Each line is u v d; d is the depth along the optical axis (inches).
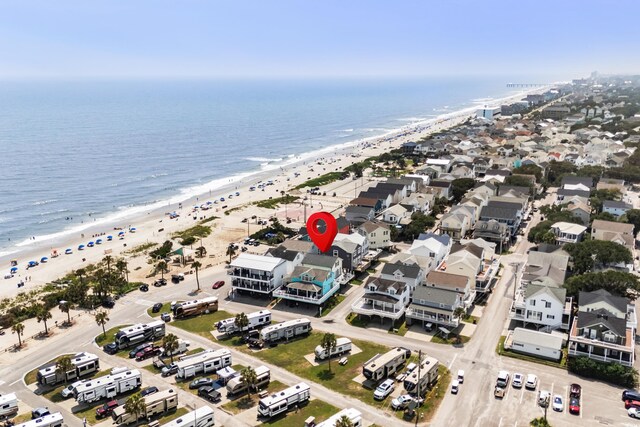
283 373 3122.5
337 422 2361.0
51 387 3014.3
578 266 4298.7
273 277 4212.6
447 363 3206.2
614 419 2632.9
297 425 2608.3
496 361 3228.3
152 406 2674.7
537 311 3550.7
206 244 5876.0
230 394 2883.9
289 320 3848.4
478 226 5482.3
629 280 3705.7
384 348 3405.5
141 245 5979.3
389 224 5856.3
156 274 4936.0
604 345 3065.9
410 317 3708.2
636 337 3464.6
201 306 3986.2
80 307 4190.5
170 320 3890.3
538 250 4687.5
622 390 2906.0
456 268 4153.5
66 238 6486.2
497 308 3986.2
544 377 3043.8
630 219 5629.9
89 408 2790.4
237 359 3297.2
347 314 3941.9
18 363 3307.1
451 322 3570.4
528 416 2669.8
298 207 7391.7
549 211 6122.1
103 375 3120.1
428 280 3986.2
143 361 3307.1
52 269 5300.2
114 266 5216.5
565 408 2733.8
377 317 3848.4
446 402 2802.7
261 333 3501.5
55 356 3390.7
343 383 3002.0
